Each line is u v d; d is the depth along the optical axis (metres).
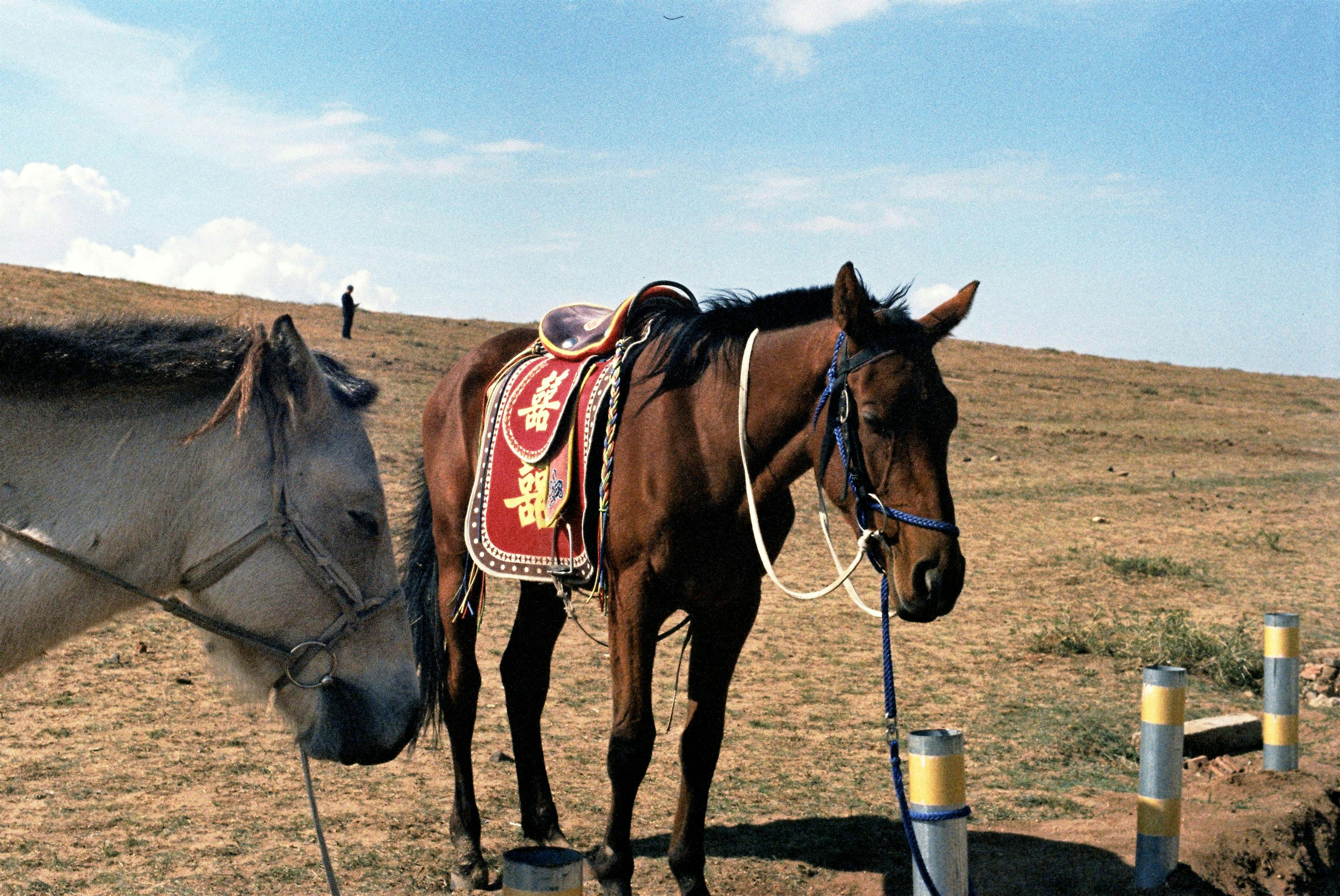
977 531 14.52
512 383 4.40
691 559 3.62
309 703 2.56
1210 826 4.80
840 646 8.84
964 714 6.98
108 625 7.85
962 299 3.37
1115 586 11.50
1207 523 16.25
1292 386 45.69
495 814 4.95
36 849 4.20
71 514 2.37
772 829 4.87
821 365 3.37
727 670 3.84
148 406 2.47
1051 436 24.88
